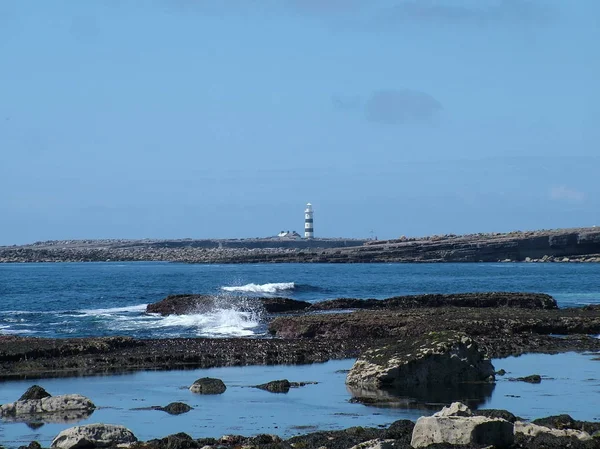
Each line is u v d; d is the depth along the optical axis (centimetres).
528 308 14488
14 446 5050
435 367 7275
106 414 6041
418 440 4791
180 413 6081
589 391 6912
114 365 8469
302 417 5931
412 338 7706
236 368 8350
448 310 12862
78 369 8250
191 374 7956
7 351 8738
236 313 13688
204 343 9800
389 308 14850
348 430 5253
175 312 14512
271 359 8900
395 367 7169
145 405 6397
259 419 5869
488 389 7019
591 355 9162
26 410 6100
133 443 4912
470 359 7406
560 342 10188
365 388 7125
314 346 9638
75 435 4931
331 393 6894
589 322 11412
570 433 4900
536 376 7488
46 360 8612
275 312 14700
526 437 4872
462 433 4691
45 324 12925
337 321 11075
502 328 10975
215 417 5944
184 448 4828
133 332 11800
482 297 15362
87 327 12456
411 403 6425
